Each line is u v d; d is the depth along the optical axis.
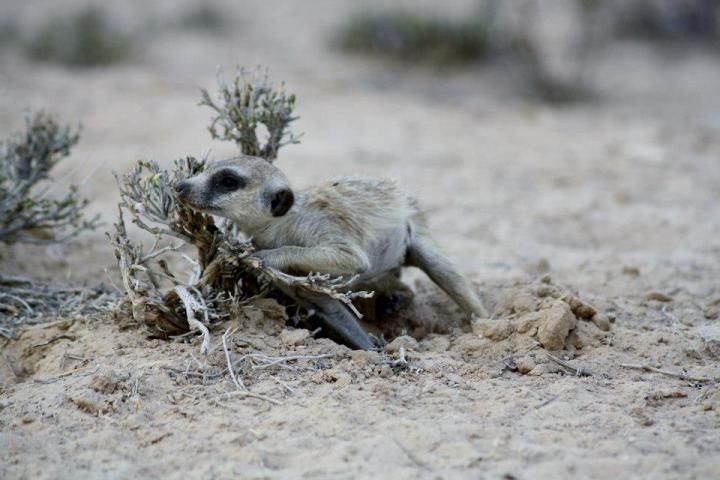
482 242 16.52
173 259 13.70
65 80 29.22
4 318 10.94
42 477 7.50
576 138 25.36
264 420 8.34
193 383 9.03
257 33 40.28
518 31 34.81
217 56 35.12
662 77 34.62
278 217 10.28
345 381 9.04
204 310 9.66
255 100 11.16
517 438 8.02
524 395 8.95
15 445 8.04
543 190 20.39
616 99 31.52
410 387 9.12
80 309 10.73
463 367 9.70
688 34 40.03
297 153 22.14
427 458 7.66
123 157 20.72
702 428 8.33
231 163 10.15
